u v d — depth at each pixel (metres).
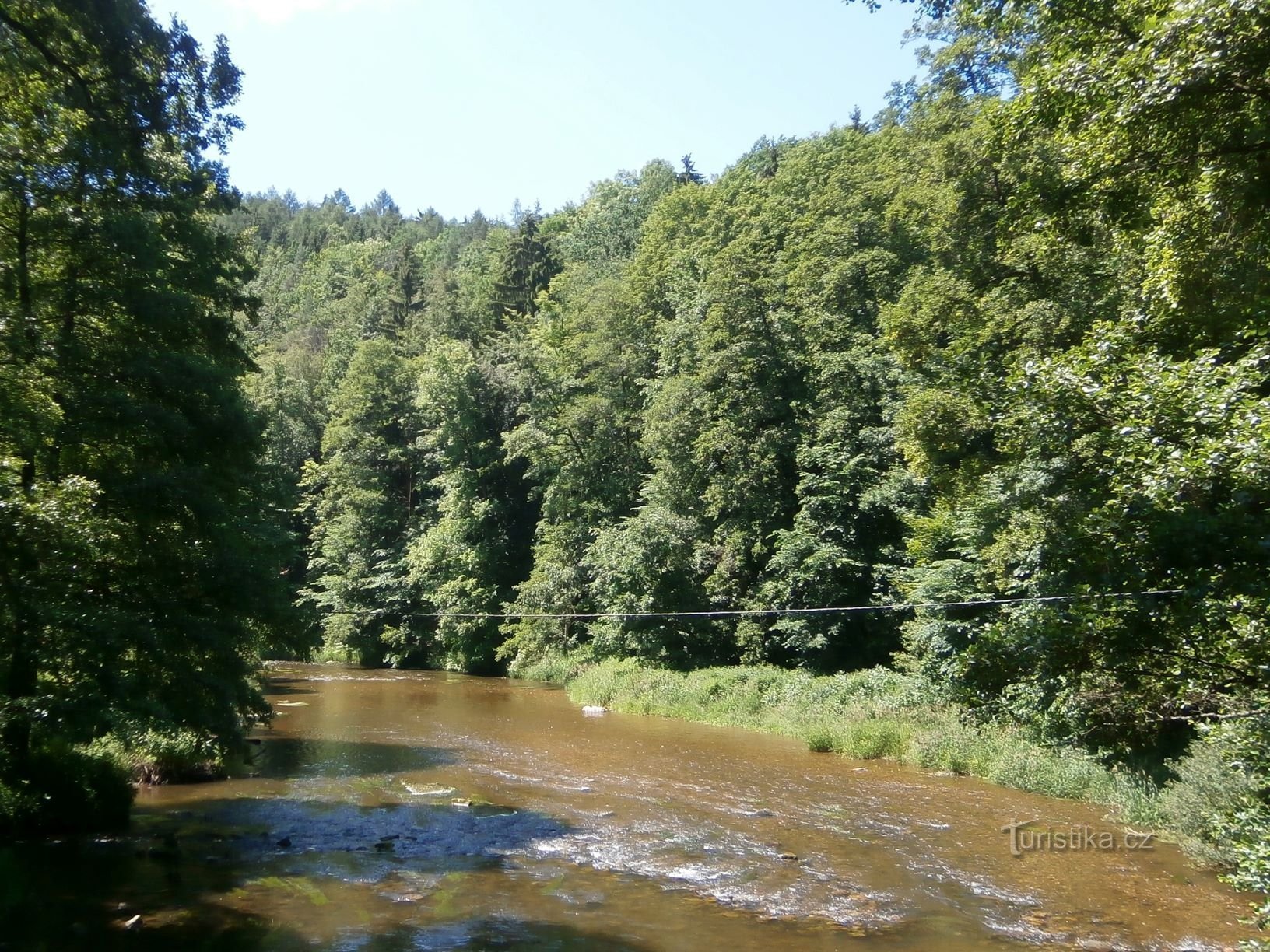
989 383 18.70
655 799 17.80
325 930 10.63
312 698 34.84
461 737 25.53
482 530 51.25
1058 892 12.09
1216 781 13.42
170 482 14.41
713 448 37.19
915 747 21.45
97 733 12.60
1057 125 10.91
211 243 18.58
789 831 15.28
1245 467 6.94
